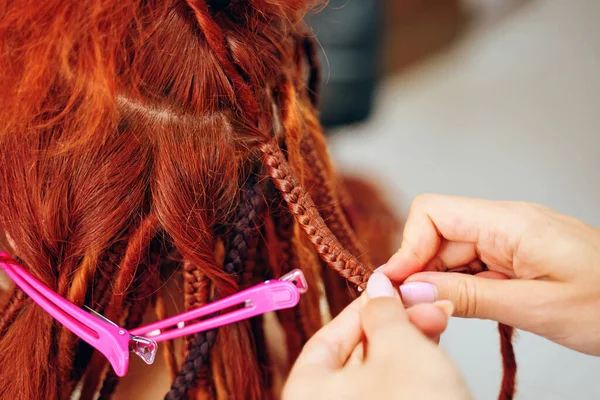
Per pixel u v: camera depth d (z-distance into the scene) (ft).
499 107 3.94
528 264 1.40
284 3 1.37
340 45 2.86
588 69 4.05
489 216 1.43
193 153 1.23
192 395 1.52
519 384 2.36
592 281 1.34
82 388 1.54
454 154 3.73
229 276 1.34
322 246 1.33
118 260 1.33
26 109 1.22
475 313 1.40
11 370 1.37
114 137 1.23
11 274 1.36
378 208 2.85
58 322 1.38
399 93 4.06
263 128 1.35
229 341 1.46
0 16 1.20
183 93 1.22
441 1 4.36
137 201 1.27
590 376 2.50
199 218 1.28
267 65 1.36
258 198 1.36
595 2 4.33
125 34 1.18
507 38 4.27
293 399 1.09
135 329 1.34
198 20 1.17
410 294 1.34
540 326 1.40
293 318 1.67
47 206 1.27
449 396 0.88
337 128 3.19
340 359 1.20
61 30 1.16
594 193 3.44
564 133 3.75
